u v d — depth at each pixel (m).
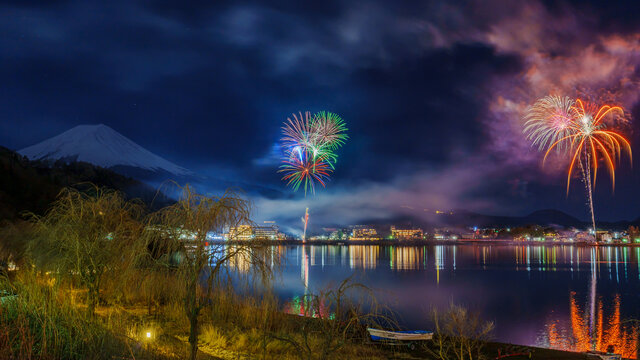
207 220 13.82
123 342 13.03
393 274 113.38
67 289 18.56
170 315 21.22
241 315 20.95
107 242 19.08
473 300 67.38
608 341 41.69
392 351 21.75
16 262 22.23
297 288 56.53
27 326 11.22
